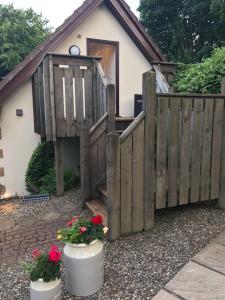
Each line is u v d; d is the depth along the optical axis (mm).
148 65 7469
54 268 2033
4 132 6223
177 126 3293
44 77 4777
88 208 4133
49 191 5375
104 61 7539
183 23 14836
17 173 6438
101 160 4273
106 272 2500
